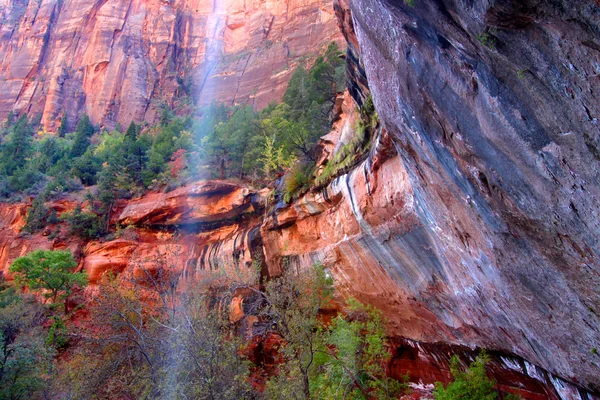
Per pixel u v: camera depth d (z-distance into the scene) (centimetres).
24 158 6056
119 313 1664
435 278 1291
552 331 743
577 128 445
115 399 1506
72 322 2684
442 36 564
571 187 494
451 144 686
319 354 1623
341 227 1919
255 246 2689
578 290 607
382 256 1589
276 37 8606
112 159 4606
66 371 1683
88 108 8831
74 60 9581
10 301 2733
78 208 4028
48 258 3006
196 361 1387
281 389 1389
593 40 382
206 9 10494
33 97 9094
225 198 3259
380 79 902
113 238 3750
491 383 1118
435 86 648
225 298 2164
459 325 1276
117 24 9844
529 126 499
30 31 10150
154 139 5622
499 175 603
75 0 10338
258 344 2341
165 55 9756
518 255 692
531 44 440
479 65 529
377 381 1506
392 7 627
